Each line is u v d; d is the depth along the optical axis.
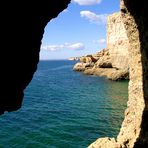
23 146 19.92
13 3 7.50
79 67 94.31
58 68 135.75
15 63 8.27
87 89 51.09
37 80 72.25
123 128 14.98
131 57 14.45
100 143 15.02
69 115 29.52
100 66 75.56
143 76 13.54
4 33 7.59
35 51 9.16
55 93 47.56
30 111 31.81
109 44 72.25
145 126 13.18
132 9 13.05
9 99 8.44
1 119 27.62
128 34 14.14
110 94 44.41
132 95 14.44
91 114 30.00
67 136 22.03
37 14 8.58
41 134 22.45
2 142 20.59
